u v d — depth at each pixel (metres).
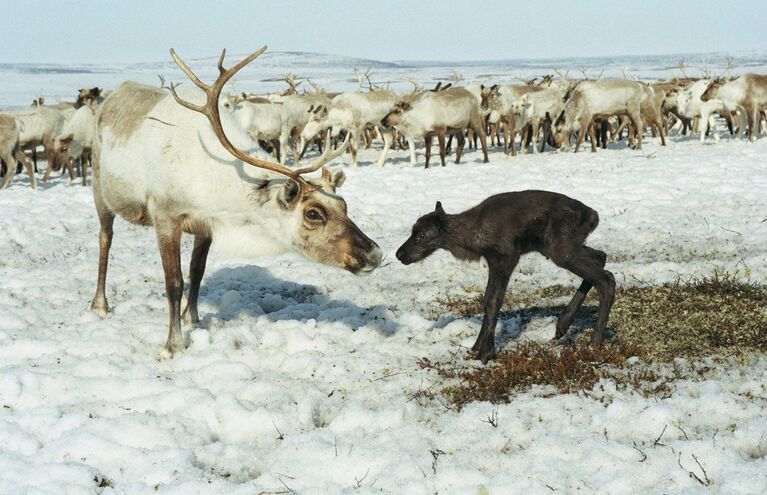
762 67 130.88
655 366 5.46
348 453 4.36
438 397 5.22
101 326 6.66
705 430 4.47
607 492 3.86
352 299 7.94
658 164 17.59
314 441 4.54
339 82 95.31
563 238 5.70
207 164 5.86
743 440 4.26
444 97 20.14
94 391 5.35
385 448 4.39
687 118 27.16
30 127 20.83
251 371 5.68
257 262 9.46
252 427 4.88
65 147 20.25
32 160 25.34
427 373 5.64
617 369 5.46
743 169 15.73
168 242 6.07
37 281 8.55
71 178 20.83
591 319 6.69
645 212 11.54
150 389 5.38
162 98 6.30
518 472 4.14
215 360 5.89
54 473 4.17
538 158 21.14
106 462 4.36
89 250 10.52
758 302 6.60
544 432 4.55
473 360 5.92
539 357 5.67
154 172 5.97
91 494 4.04
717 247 9.27
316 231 5.75
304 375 5.72
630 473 4.01
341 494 3.95
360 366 5.82
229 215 5.96
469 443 4.49
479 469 4.21
